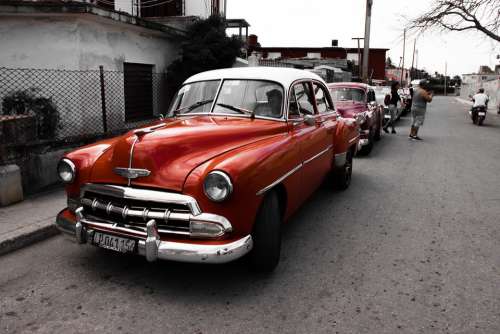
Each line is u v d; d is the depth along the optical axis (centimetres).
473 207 585
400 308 320
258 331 289
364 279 367
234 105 438
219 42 1116
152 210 321
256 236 346
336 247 439
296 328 293
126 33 959
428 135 1445
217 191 301
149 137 341
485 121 2084
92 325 294
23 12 768
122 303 324
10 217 479
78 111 836
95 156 368
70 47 812
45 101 802
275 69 480
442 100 5119
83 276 369
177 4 1388
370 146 1001
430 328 294
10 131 546
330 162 571
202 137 349
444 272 382
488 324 299
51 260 401
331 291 346
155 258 315
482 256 418
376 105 1150
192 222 309
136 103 1026
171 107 477
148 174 323
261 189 331
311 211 563
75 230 352
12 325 293
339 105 1016
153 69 1086
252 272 372
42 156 595
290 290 346
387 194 651
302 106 475
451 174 799
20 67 827
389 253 424
